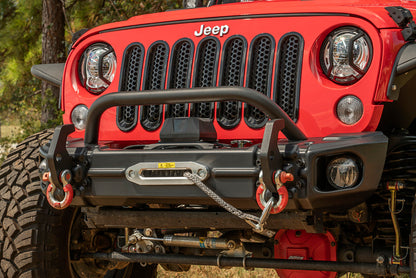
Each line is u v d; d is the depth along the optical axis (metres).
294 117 2.90
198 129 2.84
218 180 2.60
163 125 2.92
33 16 9.49
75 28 9.07
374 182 2.62
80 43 3.41
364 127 2.76
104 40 3.36
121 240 3.60
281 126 2.53
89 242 3.49
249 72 3.01
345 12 2.86
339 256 3.19
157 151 2.70
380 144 2.61
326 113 2.84
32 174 3.31
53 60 8.52
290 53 2.96
